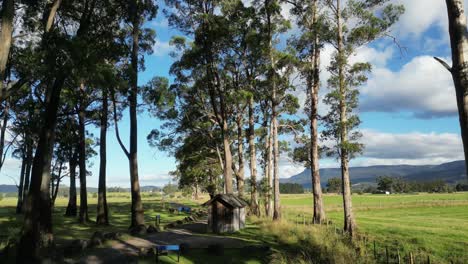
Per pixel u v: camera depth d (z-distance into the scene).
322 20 25.94
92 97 29.62
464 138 7.14
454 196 110.12
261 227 29.44
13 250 15.92
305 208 60.38
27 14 19.34
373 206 68.31
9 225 28.00
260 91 36.00
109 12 22.77
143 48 29.05
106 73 16.81
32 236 15.91
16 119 32.06
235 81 40.25
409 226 33.66
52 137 18.70
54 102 18.48
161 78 25.12
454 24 7.42
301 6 29.42
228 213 27.80
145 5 25.98
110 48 20.55
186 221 36.75
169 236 24.88
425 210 60.25
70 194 39.00
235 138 47.03
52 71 15.71
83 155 32.56
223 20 34.78
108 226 29.83
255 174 41.59
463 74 7.22
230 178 37.53
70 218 35.59
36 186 16.91
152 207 62.78
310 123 31.03
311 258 16.50
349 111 25.42
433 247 23.11
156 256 16.53
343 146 23.45
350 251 17.64
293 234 23.88
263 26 33.62
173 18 35.69
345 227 24.19
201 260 17.47
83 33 19.84
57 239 22.02
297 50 28.77
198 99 42.75
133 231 25.41
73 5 22.25
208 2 35.59
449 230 30.36
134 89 24.50
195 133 45.47
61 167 48.06
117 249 18.75
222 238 24.23
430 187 172.62
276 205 31.95
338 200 96.38
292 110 35.69
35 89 19.67
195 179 55.03
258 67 36.62
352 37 25.00
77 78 16.34
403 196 120.50
